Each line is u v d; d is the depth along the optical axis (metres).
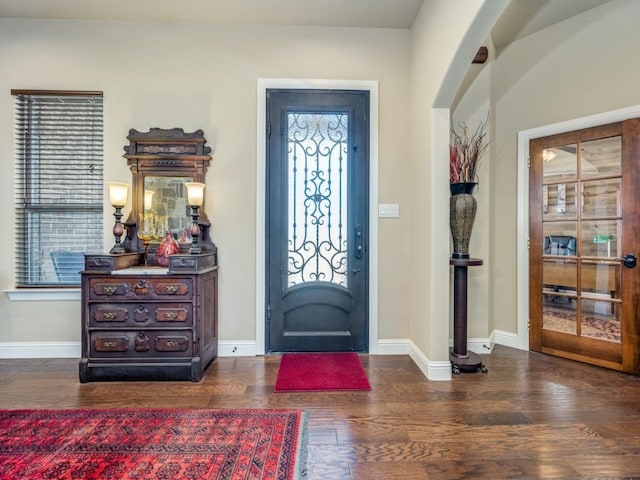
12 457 1.62
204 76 2.94
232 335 2.96
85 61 2.89
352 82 2.98
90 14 2.80
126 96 2.91
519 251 3.14
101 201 2.95
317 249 3.03
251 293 2.97
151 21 2.90
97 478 1.48
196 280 2.47
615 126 2.65
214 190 2.95
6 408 2.06
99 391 2.29
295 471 1.53
